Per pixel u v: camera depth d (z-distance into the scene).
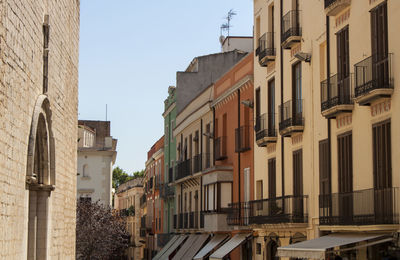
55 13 20.52
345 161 21.72
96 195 61.06
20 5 15.58
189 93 53.84
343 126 21.95
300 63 26.47
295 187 26.45
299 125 25.86
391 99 18.56
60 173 22.22
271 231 28.70
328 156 23.06
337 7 21.92
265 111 30.34
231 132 36.38
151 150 70.25
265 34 30.16
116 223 57.88
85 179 61.09
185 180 46.50
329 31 23.44
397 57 18.25
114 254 66.25
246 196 33.41
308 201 25.00
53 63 20.33
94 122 78.38
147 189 70.81
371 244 17.91
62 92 22.19
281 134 27.14
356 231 20.22
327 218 21.97
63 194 22.98
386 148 18.83
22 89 16.06
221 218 35.59
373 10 19.86
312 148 24.84
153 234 65.25
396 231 17.78
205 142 42.81
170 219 55.34
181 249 44.94
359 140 20.64
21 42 15.81
